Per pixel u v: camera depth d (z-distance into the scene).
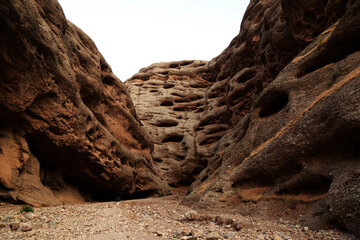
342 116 7.35
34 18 11.12
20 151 11.68
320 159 8.33
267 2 29.64
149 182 26.64
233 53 35.72
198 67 49.72
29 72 11.30
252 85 29.95
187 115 43.09
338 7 14.68
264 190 10.65
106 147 18.59
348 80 8.35
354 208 5.62
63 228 6.40
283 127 11.09
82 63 18.81
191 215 8.30
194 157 37.03
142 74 51.66
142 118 42.56
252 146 13.66
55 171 15.52
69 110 14.36
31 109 12.15
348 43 10.70
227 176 12.95
